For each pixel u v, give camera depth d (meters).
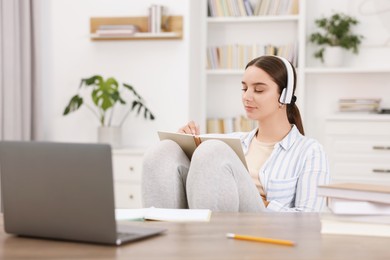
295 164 2.19
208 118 4.90
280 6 4.66
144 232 1.29
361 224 1.36
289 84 2.20
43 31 4.48
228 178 1.76
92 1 4.41
